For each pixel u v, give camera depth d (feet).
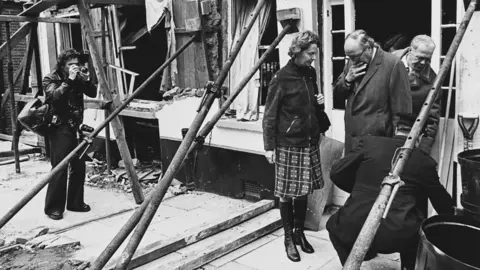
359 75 10.89
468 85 11.75
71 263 11.93
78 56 15.75
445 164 12.57
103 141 22.68
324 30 14.83
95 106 22.00
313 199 13.98
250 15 16.98
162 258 11.89
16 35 20.48
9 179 20.95
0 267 11.83
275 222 14.16
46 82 15.44
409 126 10.05
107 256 8.45
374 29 17.58
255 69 11.48
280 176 12.17
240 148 16.40
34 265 11.94
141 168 21.53
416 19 17.61
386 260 11.84
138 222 8.81
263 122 12.21
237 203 16.66
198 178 18.21
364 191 9.66
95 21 22.68
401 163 7.02
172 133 18.74
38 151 26.27
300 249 12.71
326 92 15.05
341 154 14.33
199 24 17.35
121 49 22.21
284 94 11.86
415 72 11.40
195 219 15.26
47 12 25.58
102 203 17.34
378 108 10.77
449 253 8.47
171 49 18.75
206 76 17.75
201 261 11.87
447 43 14.26
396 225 9.05
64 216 15.89
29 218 15.75
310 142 12.19
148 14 19.10
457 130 12.10
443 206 9.60
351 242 9.69
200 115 9.92
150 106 20.03
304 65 11.63
